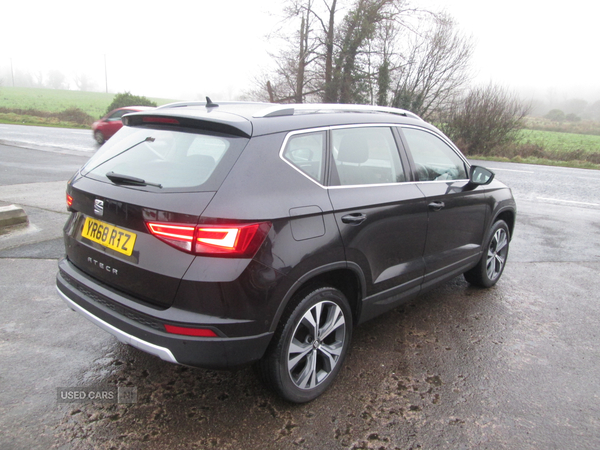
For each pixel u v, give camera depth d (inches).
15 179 363.6
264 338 93.5
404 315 159.5
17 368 115.6
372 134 124.8
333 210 104.5
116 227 97.3
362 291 116.7
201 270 86.2
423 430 100.7
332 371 112.9
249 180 91.7
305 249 97.2
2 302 150.6
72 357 122.3
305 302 100.7
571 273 209.5
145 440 93.6
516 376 124.0
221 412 103.4
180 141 102.8
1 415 98.3
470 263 165.0
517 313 164.7
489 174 150.3
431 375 122.6
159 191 91.8
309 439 96.1
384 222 119.0
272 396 110.2
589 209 363.9
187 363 90.0
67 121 1197.7
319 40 917.2
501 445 97.3
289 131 103.2
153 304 92.0
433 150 148.3
